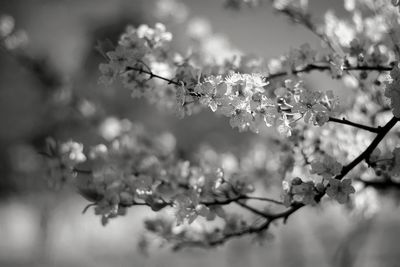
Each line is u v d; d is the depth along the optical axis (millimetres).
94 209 672
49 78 1276
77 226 2211
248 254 1744
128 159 774
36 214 2285
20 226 2834
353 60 685
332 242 1421
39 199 2160
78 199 2455
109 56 652
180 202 662
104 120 1217
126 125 1123
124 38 660
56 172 720
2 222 2836
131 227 1800
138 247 889
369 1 737
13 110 2828
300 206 647
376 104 736
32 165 2217
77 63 2279
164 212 784
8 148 2658
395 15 708
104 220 678
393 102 578
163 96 721
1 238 2660
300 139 722
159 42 697
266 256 1743
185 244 776
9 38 1185
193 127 2693
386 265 1335
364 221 918
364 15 758
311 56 698
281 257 1680
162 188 729
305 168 722
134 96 681
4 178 2398
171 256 1973
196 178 717
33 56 1257
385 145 740
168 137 985
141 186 680
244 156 1046
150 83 679
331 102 605
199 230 774
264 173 905
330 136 736
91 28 2625
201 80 606
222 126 2666
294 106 590
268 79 703
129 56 653
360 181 752
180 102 590
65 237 2264
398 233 1405
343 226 1410
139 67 658
